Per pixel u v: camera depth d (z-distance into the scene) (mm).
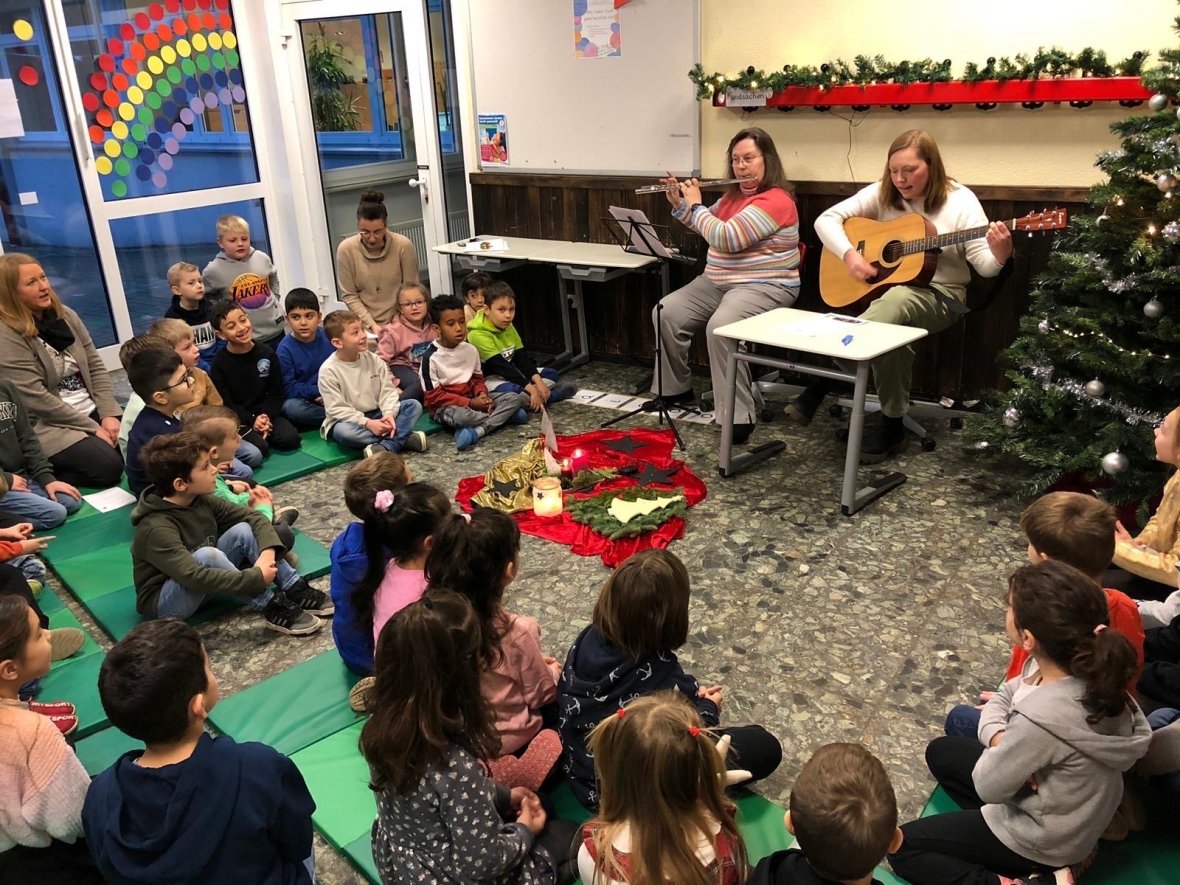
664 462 3701
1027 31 3621
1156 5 3381
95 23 4793
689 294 4219
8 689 1832
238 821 1448
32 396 3561
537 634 2037
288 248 5930
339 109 5598
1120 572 2434
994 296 3729
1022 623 1594
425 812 1519
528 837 1708
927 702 2318
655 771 1302
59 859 1710
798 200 4293
